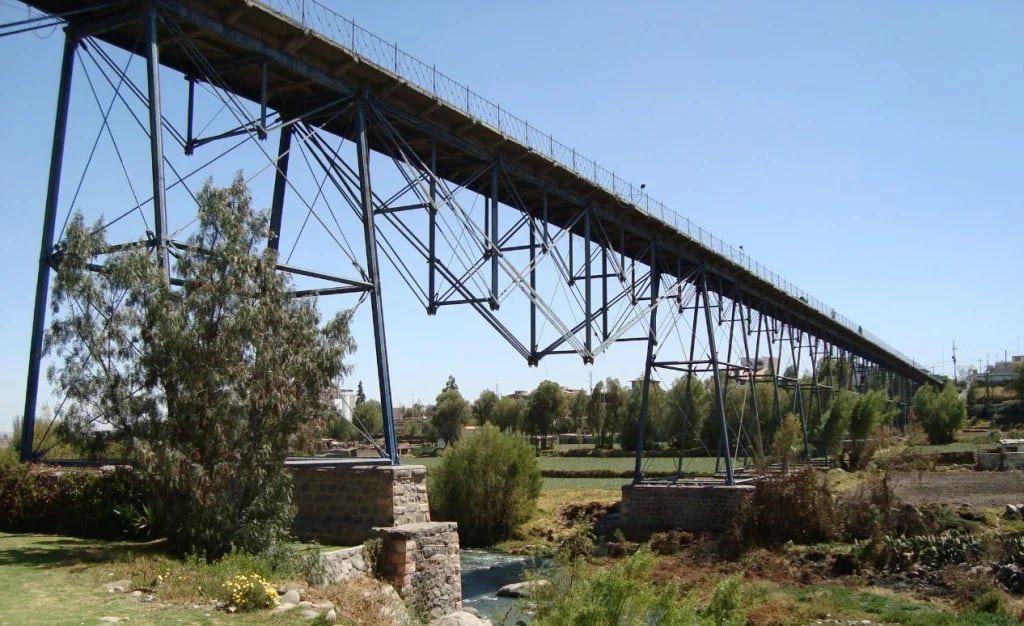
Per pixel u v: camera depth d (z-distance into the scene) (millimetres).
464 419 99375
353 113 21938
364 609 14469
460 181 28984
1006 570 26141
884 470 37844
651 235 36188
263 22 18625
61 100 17703
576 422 112312
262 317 16156
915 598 25297
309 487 19969
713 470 60281
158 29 18234
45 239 17656
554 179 29453
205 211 16469
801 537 34094
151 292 15648
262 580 12938
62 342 15477
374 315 20359
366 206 20953
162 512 16109
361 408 98938
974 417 101438
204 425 15711
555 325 27312
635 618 10398
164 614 11328
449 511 45000
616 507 45562
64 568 13984
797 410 59469
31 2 16922
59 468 19406
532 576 12023
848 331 66062
